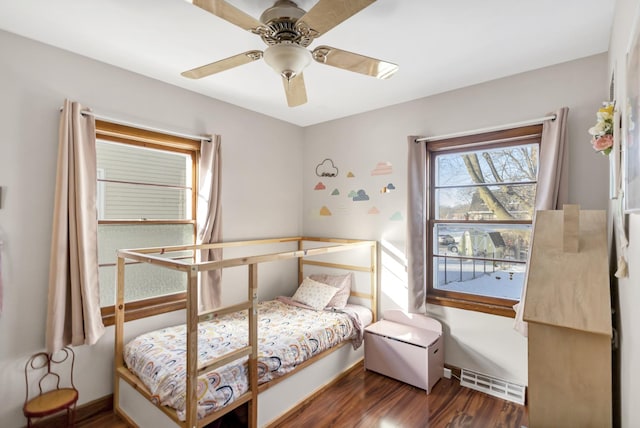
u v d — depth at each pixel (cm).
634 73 96
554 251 174
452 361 289
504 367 262
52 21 191
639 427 108
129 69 253
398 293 323
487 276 281
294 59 164
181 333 254
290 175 391
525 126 253
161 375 199
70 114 219
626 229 136
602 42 211
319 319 289
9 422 204
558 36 204
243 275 339
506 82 263
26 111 210
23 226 209
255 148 350
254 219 350
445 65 243
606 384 145
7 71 203
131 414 220
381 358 287
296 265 398
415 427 219
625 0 135
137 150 271
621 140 137
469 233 291
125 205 264
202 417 179
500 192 275
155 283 280
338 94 301
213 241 300
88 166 228
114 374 238
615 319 170
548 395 155
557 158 228
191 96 294
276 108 341
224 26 195
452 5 174
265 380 213
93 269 228
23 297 209
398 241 323
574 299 154
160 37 208
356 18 185
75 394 214
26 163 210
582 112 231
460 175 297
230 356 191
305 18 142
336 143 374
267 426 214
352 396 256
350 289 350
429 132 304
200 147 301
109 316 244
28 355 211
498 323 265
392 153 328
